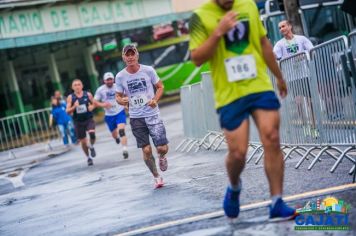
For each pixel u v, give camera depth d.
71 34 63.53
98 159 30.11
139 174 20.78
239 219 10.49
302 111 16.44
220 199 13.07
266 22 34.19
